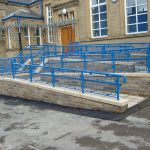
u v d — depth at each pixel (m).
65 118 8.53
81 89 9.95
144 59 10.98
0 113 9.93
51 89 10.59
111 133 6.82
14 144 6.73
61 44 22.78
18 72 13.55
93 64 12.80
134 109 8.53
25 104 11.15
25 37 24.55
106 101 8.59
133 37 17.25
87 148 6.10
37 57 17.25
